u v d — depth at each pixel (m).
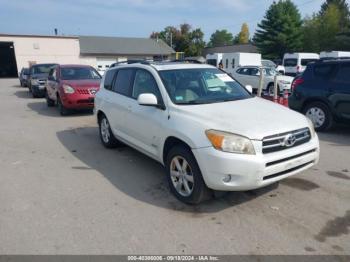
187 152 3.88
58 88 10.73
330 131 7.81
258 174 3.51
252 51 55.06
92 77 11.45
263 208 3.93
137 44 50.97
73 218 3.79
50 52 41.25
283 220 3.66
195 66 5.30
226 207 3.98
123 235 3.43
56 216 3.85
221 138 3.55
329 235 3.36
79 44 45.19
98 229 3.55
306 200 4.12
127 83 5.64
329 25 47.69
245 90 5.30
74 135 7.95
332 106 7.30
